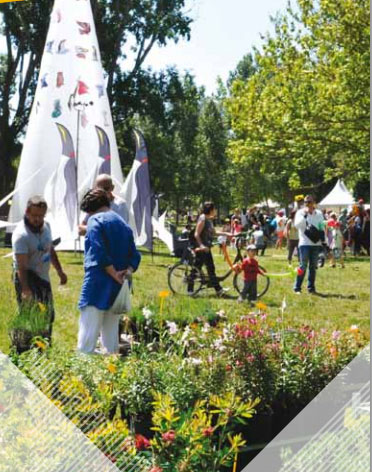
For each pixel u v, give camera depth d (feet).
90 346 21.84
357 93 94.17
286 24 98.63
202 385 15.34
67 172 72.69
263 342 16.67
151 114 128.47
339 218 95.61
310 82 98.48
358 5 92.17
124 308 22.15
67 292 45.68
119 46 121.08
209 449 11.98
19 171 82.12
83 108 80.18
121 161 131.03
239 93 103.60
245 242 51.60
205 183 171.73
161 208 171.01
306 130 97.30
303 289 50.85
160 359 16.17
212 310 25.29
